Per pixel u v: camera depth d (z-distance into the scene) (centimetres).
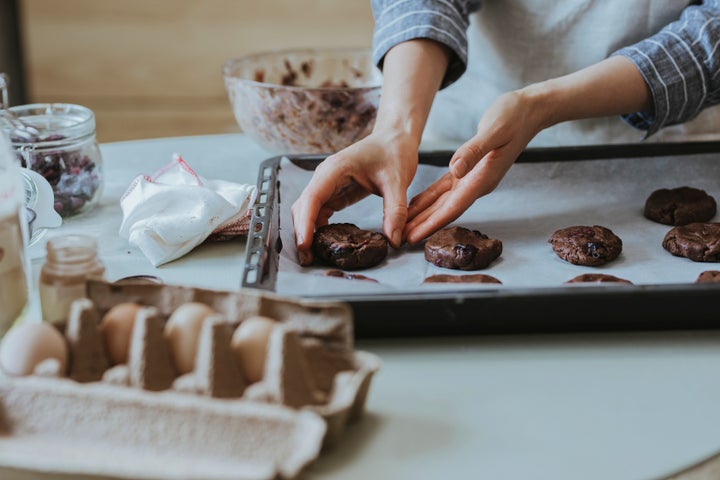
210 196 113
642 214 129
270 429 68
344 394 73
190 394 72
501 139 115
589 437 78
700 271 113
